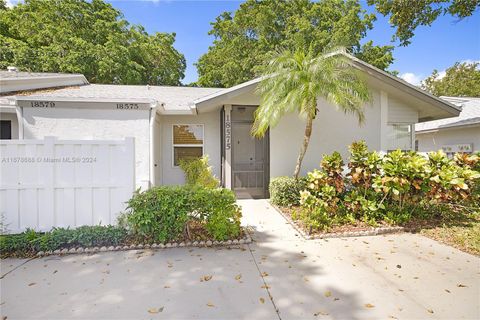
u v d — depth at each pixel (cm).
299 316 237
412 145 890
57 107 712
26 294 270
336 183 542
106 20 1897
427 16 703
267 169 845
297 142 830
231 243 420
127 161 438
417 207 555
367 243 426
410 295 271
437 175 499
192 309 246
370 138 866
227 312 242
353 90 636
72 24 1698
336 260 359
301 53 661
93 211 434
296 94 604
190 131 941
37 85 913
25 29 1577
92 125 730
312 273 320
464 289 283
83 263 345
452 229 487
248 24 2158
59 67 1495
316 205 511
